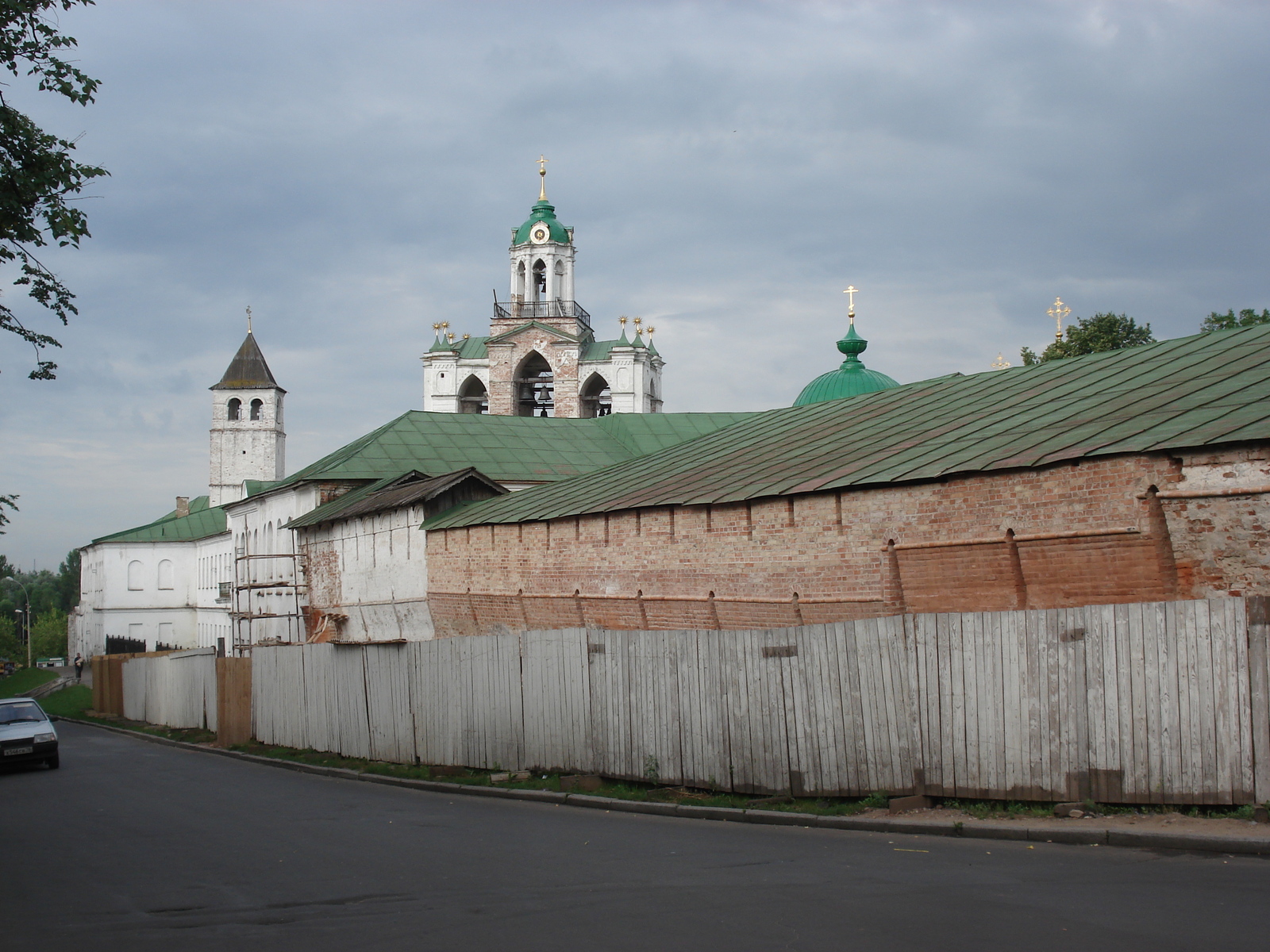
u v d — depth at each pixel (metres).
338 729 27.42
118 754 32.53
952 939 8.02
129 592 85.62
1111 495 14.77
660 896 9.82
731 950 8.04
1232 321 46.31
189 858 12.92
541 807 17.28
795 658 15.34
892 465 18.70
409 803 18.38
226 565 73.81
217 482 96.12
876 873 10.44
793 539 19.75
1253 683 11.55
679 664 17.14
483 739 21.73
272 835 14.59
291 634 46.00
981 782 13.38
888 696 14.28
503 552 28.86
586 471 45.22
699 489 22.98
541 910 9.51
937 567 17.25
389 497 37.09
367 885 10.92
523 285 71.38
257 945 8.74
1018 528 15.97
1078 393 19.56
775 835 13.26
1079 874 9.94
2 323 16.72
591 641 18.92
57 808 18.67
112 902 10.58
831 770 14.90
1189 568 14.27
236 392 96.38
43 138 15.70
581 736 19.11
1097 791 12.46
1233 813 11.54
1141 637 12.23
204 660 38.25
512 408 68.94
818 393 45.41
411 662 24.25
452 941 8.60
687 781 16.95
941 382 25.41
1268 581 13.54
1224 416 14.65
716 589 21.56
